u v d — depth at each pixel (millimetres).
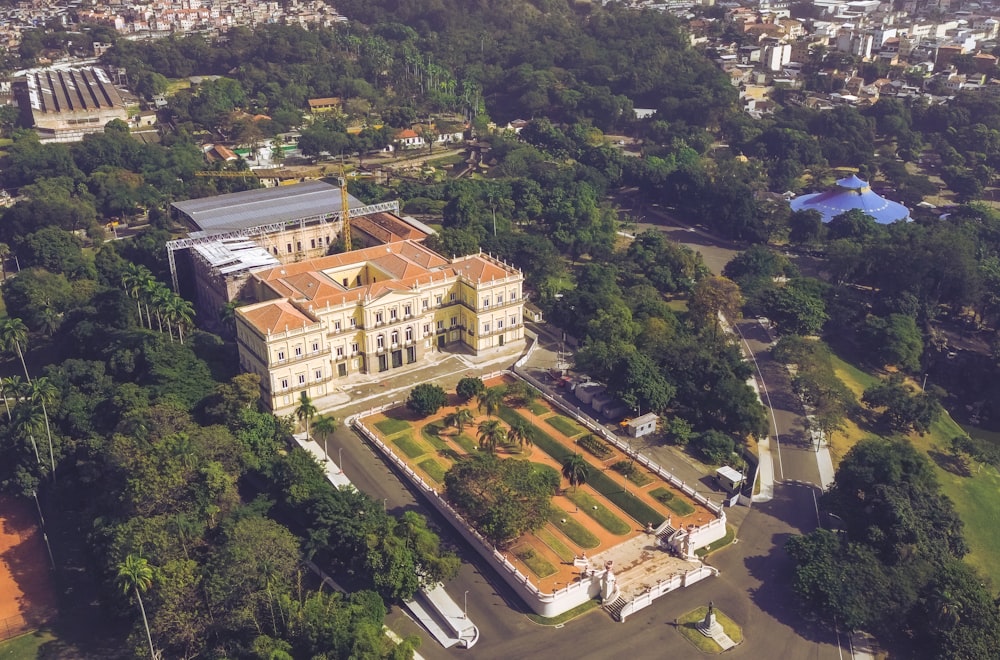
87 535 173625
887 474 182875
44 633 161875
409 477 199625
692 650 155625
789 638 159250
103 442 195375
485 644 156250
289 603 150000
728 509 194250
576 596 165500
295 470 181625
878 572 161875
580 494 195750
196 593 151000
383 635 147625
